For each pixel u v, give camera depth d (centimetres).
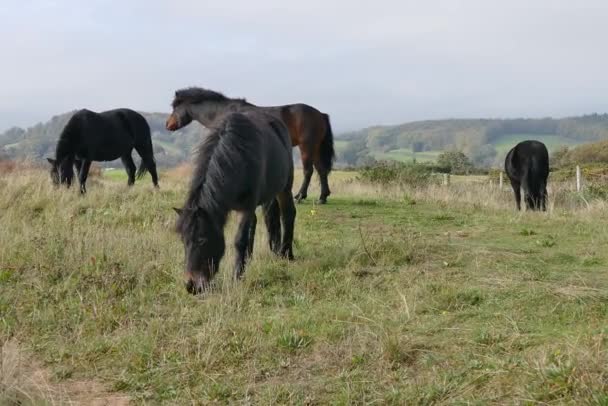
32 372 471
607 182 1917
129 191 1277
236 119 657
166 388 441
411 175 1894
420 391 402
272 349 492
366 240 828
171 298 632
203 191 604
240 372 459
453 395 395
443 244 837
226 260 707
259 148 664
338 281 676
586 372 377
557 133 13850
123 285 659
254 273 697
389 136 14362
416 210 1233
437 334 505
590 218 1105
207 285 590
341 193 1600
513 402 375
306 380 443
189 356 485
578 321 513
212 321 542
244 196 655
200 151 632
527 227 1020
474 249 805
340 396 408
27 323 565
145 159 1489
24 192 1126
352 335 510
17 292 644
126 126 1412
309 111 1287
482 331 496
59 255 750
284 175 752
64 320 570
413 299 591
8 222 911
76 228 855
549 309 546
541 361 404
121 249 766
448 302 584
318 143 1305
